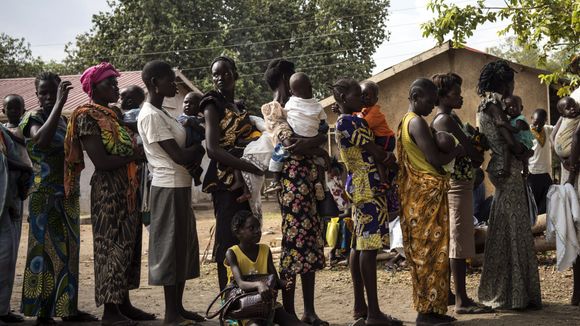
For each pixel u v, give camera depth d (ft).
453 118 19.35
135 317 19.24
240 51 115.65
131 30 108.88
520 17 32.12
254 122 18.20
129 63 106.73
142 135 17.42
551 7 31.58
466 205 19.22
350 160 17.16
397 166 17.60
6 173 17.99
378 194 17.07
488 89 19.62
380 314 17.21
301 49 110.73
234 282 16.40
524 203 19.47
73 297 18.57
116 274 17.56
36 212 18.30
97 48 110.52
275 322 16.58
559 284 23.38
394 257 27.37
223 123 17.53
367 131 16.94
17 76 132.36
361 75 111.14
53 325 18.61
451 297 20.54
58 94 17.92
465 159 19.01
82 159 18.17
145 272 29.07
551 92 56.70
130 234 17.97
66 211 18.60
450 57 56.29
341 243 28.22
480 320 18.11
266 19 117.39
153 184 17.42
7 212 18.19
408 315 19.58
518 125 19.31
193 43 107.96
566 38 32.17
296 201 17.12
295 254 17.11
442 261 17.16
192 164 17.48
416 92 17.17
